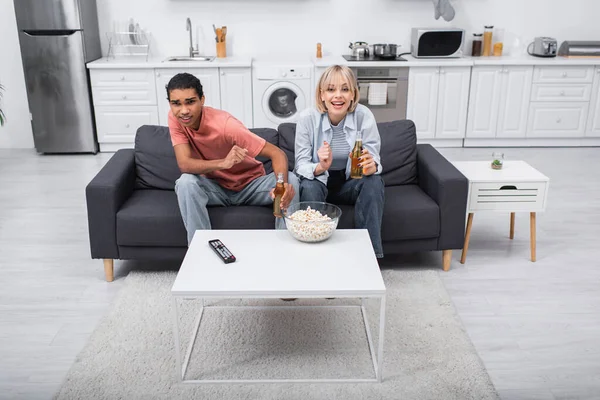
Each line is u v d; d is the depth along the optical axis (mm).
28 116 5539
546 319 2594
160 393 2107
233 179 2881
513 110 5355
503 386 2156
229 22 5520
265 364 2266
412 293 2791
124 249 2852
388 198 2988
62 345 2412
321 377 2191
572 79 5273
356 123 2863
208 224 2750
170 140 3166
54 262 3166
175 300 2021
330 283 2027
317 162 2912
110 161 3094
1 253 3279
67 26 4949
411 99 5266
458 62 5160
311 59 5375
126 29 5469
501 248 3330
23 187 4414
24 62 5035
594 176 4637
